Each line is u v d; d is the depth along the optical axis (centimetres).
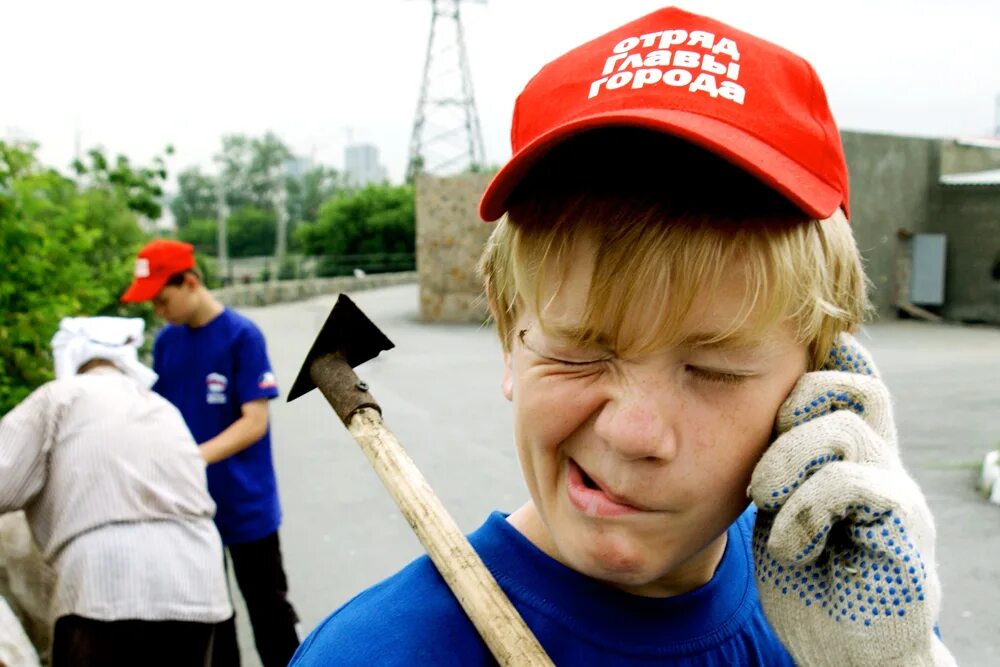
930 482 561
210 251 5647
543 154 74
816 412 79
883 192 1712
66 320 298
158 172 871
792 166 71
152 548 266
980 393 866
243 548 336
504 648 80
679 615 92
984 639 350
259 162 6794
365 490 586
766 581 86
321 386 100
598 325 73
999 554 430
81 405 271
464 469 625
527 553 92
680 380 74
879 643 78
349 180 6981
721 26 76
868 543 79
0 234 409
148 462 274
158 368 350
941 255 1725
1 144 437
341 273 3419
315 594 422
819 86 77
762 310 73
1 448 258
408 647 83
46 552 268
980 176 1739
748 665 95
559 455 80
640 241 71
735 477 78
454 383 1003
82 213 521
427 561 93
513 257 82
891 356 1214
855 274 86
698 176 72
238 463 336
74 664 256
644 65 74
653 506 75
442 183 1681
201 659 277
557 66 81
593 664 88
